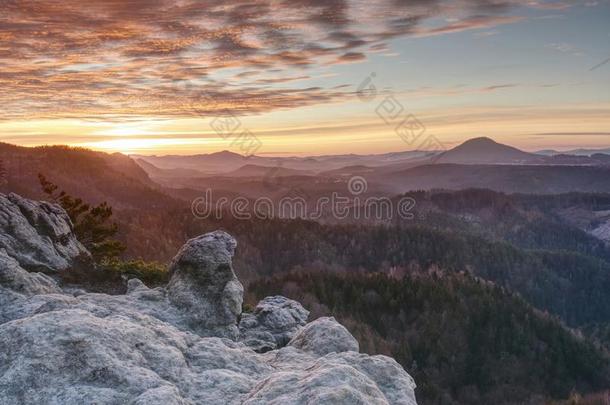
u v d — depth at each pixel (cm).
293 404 984
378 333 16600
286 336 2642
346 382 1056
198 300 2128
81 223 4281
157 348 1325
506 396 15250
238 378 1303
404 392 1228
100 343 1174
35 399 995
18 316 1680
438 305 17888
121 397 1041
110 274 2866
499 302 18712
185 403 1090
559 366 16388
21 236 2662
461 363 16162
